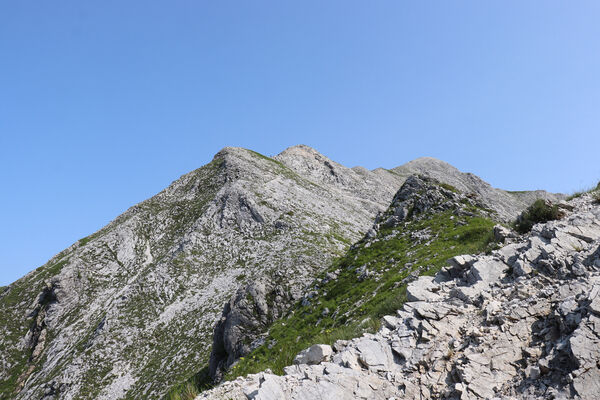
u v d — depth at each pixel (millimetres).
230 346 46594
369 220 160625
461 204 44656
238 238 123875
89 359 81875
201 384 49031
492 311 10406
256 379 9672
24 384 87250
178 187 177625
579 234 12461
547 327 9211
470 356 9125
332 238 117062
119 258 131125
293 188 165625
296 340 34281
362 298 33094
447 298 12219
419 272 29531
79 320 103812
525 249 12797
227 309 52906
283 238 117312
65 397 73312
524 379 8219
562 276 10711
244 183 150875
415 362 9625
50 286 116500
